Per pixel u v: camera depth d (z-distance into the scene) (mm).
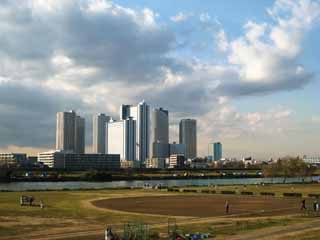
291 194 154750
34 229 72875
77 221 83375
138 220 85625
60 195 153250
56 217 89688
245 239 61031
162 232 69062
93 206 113750
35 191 176125
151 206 114250
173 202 126625
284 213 98438
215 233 66688
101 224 79125
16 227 75125
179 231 68500
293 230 69625
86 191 177250
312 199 137625
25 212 99062
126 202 126062
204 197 146625
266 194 160000
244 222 81062
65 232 69625
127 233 63438
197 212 100500
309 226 74438
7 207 110375
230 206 114438
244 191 176125
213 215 94688
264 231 68500
